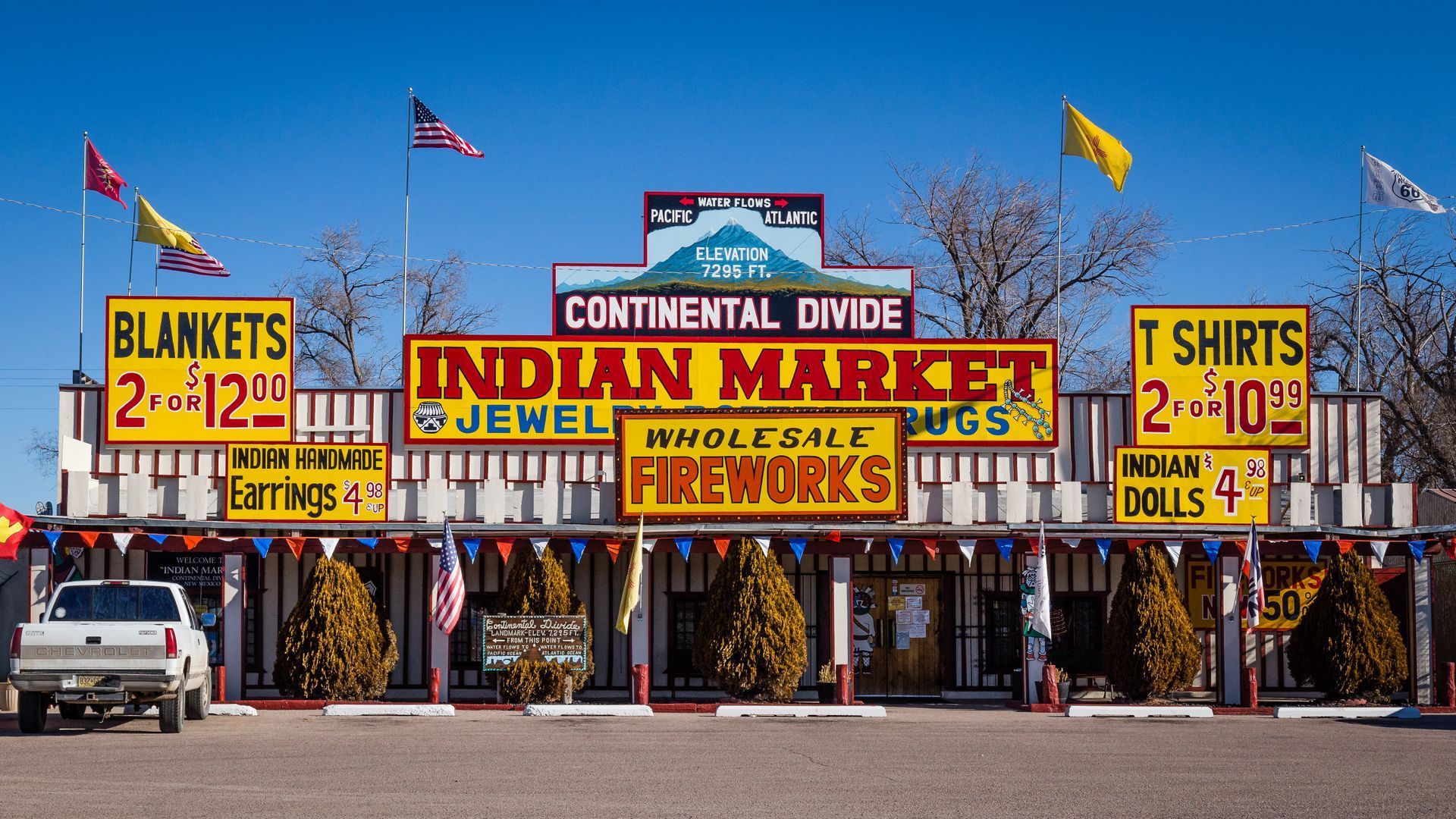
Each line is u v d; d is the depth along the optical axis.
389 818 10.84
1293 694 25.08
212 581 24.48
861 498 23.50
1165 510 24.09
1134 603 23.19
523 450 25.12
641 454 23.62
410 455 25.05
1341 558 23.50
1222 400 25.50
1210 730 19.08
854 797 12.20
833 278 27.09
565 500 23.86
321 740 16.70
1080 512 24.22
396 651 23.53
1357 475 25.39
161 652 16.78
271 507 23.27
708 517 23.47
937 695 25.42
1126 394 25.64
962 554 23.52
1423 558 23.80
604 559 25.14
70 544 22.05
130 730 17.53
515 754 15.39
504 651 22.53
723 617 22.95
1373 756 15.77
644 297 26.75
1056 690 22.80
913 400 25.48
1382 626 23.19
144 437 24.73
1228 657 23.39
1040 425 25.45
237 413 24.89
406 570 24.98
